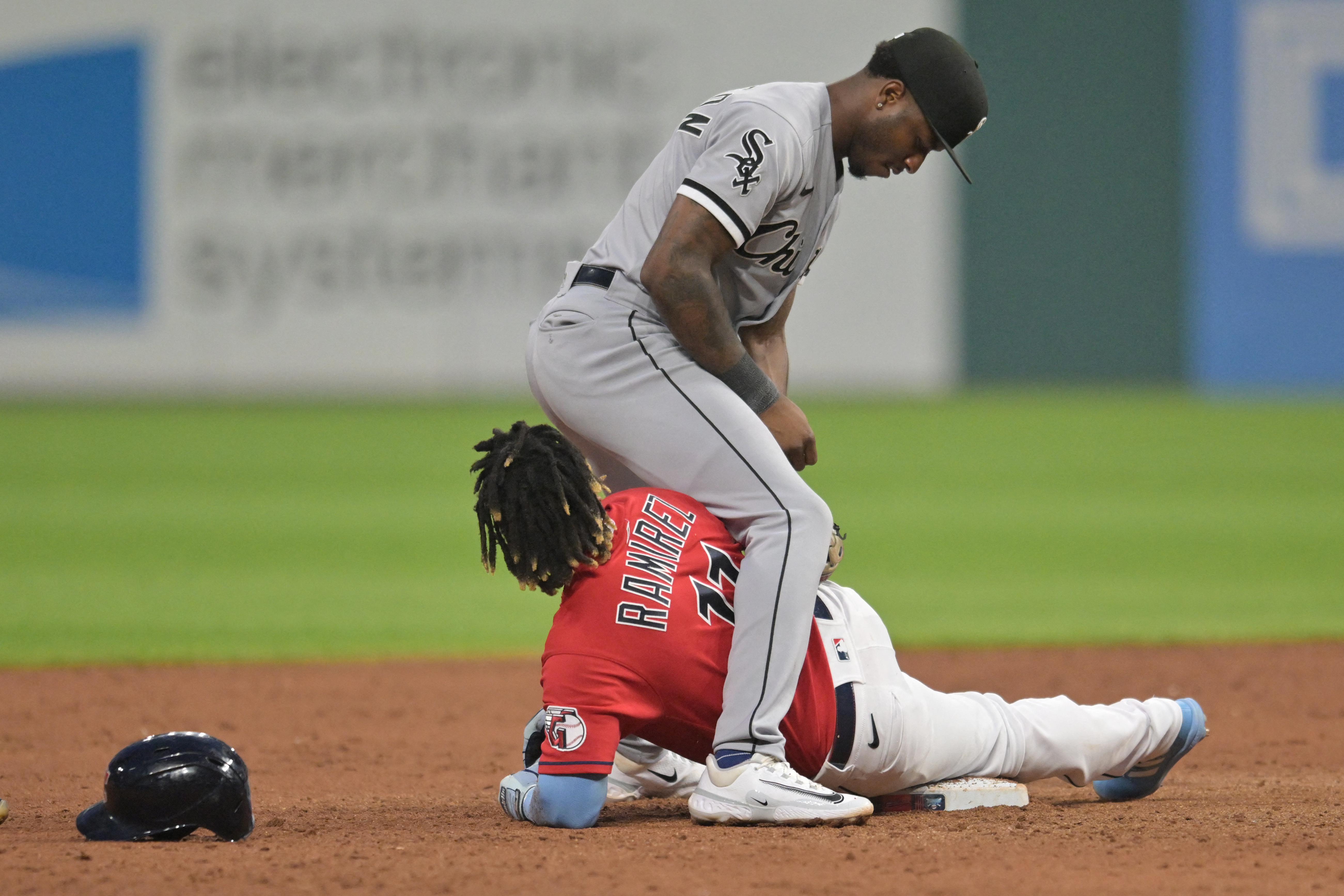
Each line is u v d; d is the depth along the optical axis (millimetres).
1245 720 18594
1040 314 78312
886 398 74875
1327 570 32688
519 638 25656
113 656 23438
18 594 29703
